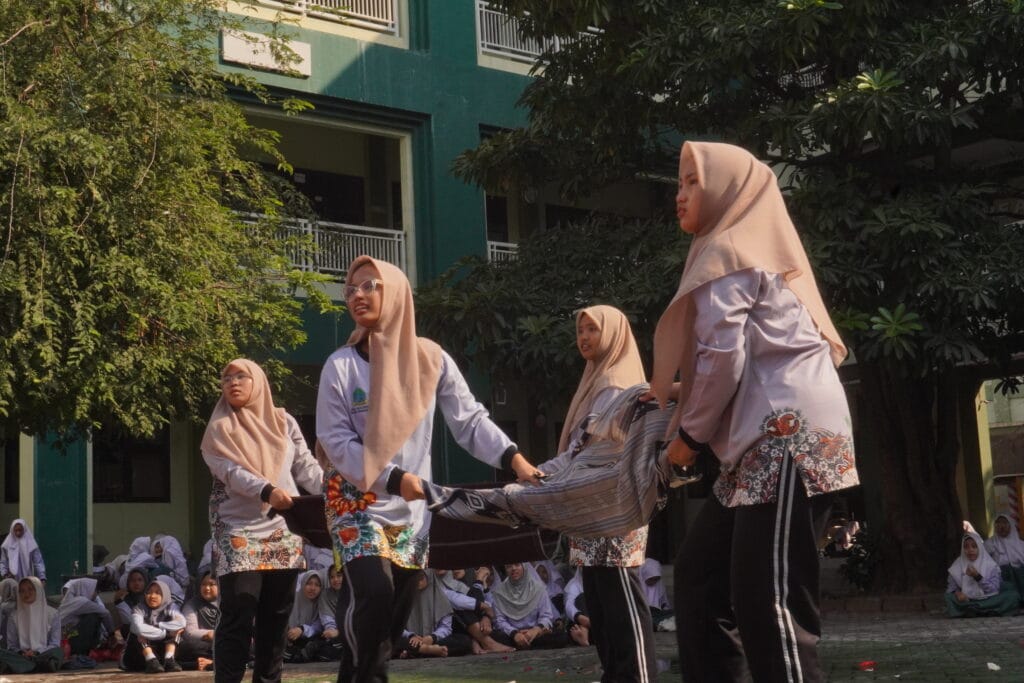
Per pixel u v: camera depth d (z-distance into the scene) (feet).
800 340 10.38
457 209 52.26
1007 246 34.65
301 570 18.10
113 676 31.81
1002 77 36.45
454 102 52.70
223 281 34.22
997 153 48.06
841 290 34.96
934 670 23.24
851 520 64.08
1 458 56.80
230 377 17.92
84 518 45.52
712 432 10.46
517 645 34.58
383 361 13.38
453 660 32.24
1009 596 37.58
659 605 37.88
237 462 17.29
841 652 27.53
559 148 42.75
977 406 58.39
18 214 28.73
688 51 35.70
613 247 40.60
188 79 34.37
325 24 50.26
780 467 10.11
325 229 48.39
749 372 10.37
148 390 32.24
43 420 31.76
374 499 13.30
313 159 56.65
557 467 15.87
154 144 31.35
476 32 53.88
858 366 42.88
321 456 13.93
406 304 13.66
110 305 29.60
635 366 16.80
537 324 38.34
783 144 35.14
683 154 11.06
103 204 29.53
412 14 52.65
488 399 54.24
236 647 17.42
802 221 36.01
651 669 15.52
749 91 38.32
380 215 58.18
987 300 32.96
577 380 38.58
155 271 30.91
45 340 28.60
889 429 42.45
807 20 33.01
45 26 30.12
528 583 35.22
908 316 33.35
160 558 45.14
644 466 12.59
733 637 11.02
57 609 36.88
